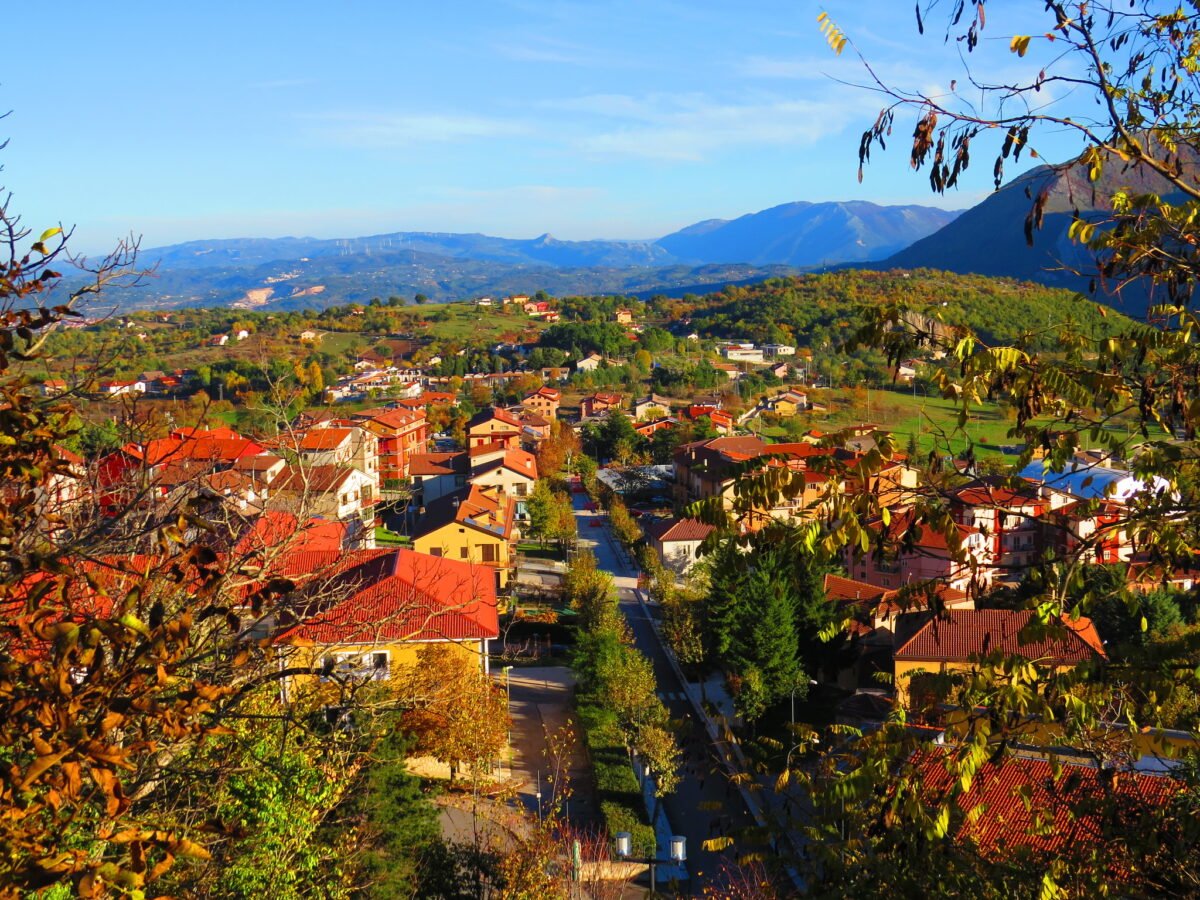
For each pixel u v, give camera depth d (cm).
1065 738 593
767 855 840
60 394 673
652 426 10994
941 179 601
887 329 632
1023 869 702
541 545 7081
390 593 2608
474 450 8575
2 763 420
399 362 16800
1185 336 612
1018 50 589
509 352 18112
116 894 435
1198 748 633
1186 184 606
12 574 513
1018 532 3597
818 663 3872
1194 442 633
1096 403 604
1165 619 3628
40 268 603
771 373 14388
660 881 2372
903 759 649
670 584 5234
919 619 3553
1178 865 645
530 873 1812
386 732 1809
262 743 1148
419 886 1670
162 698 478
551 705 3528
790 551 586
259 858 1123
